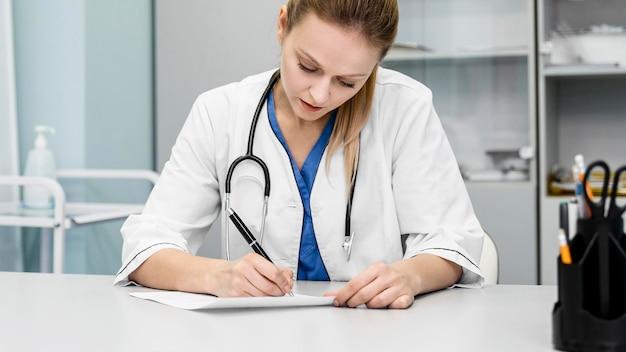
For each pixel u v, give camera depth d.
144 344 0.82
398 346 0.81
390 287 1.04
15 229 2.32
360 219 1.35
